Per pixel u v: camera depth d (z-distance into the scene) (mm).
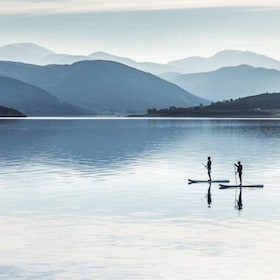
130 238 46312
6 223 51594
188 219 53125
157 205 60000
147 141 164375
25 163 102125
